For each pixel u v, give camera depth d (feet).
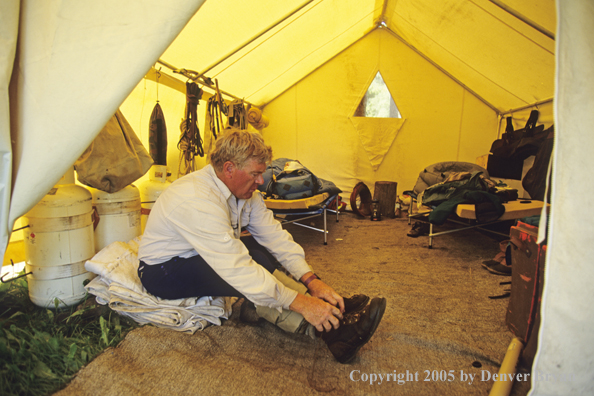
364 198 16.74
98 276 5.84
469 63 14.06
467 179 10.79
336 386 3.87
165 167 8.59
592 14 2.82
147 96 9.84
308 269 4.87
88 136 3.68
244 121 14.26
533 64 11.02
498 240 11.55
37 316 5.20
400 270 8.43
